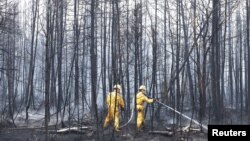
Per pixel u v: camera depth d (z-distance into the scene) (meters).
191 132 14.58
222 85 27.42
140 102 15.44
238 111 27.61
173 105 17.28
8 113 22.00
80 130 15.10
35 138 14.38
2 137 14.95
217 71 21.81
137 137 14.38
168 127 16.81
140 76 24.17
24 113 25.50
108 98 15.17
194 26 14.81
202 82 15.06
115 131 14.46
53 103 28.91
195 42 14.81
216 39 21.44
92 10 24.25
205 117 19.27
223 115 20.64
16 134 15.59
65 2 26.00
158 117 18.77
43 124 18.83
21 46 36.50
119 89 15.06
